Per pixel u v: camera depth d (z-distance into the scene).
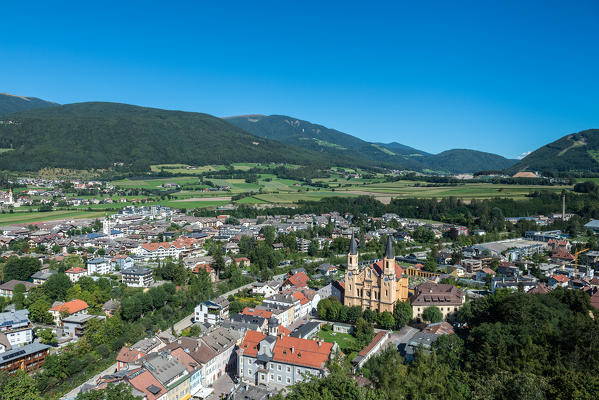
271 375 181.25
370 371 165.12
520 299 191.75
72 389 179.38
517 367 146.50
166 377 161.62
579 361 142.38
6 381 161.88
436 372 145.38
